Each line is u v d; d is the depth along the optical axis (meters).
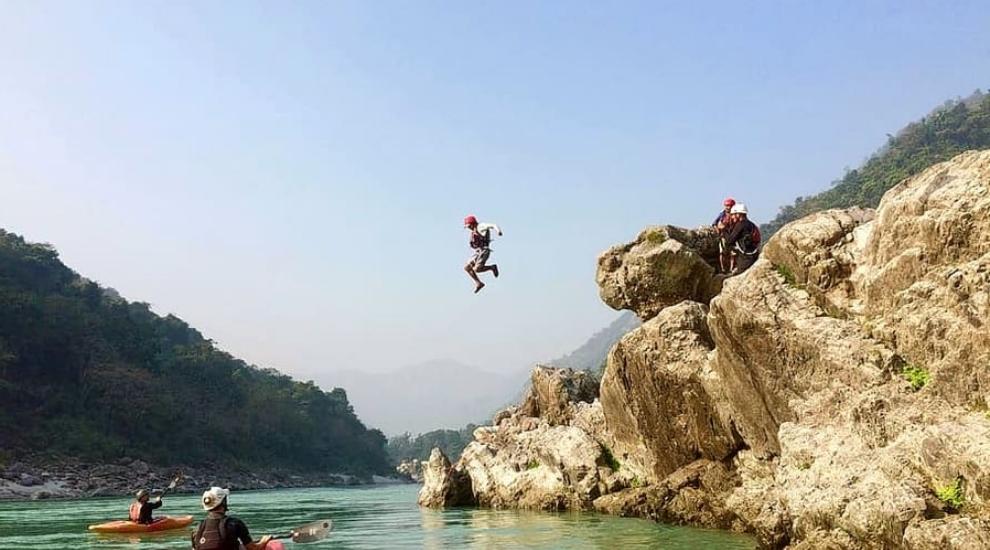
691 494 17.05
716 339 15.35
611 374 20.16
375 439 153.62
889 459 10.27
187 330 141.88
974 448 9.16
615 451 22.23
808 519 11.03
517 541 15.32
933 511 9.27
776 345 13.45
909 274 11.70
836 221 13.99
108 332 96.81
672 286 20.83
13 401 75.06
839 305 13.00
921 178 12.15
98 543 18.16
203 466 91.69
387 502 40.16
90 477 67.75
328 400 147.88
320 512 30.17
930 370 10.97
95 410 82.56
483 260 16.73
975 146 124.19
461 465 28.33
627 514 19.53
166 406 89.69
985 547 8.26
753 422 15.16
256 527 22.88
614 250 22.55
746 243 20.05
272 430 113.50
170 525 21.42
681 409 17.80
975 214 10.78
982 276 10.30
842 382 12.06
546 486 23.33
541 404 28.77
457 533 17.59
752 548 13.11
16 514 31.45
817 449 11.73
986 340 10.03
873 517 9.76
